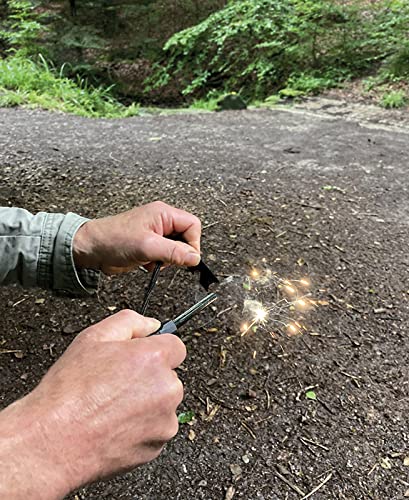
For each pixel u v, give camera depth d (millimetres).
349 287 2127
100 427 631
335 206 2863
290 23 7160
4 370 1679
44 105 5371
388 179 3357
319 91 6453
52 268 1068
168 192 3029
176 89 8328
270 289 2080
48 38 7320
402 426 1522
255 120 5219
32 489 583
